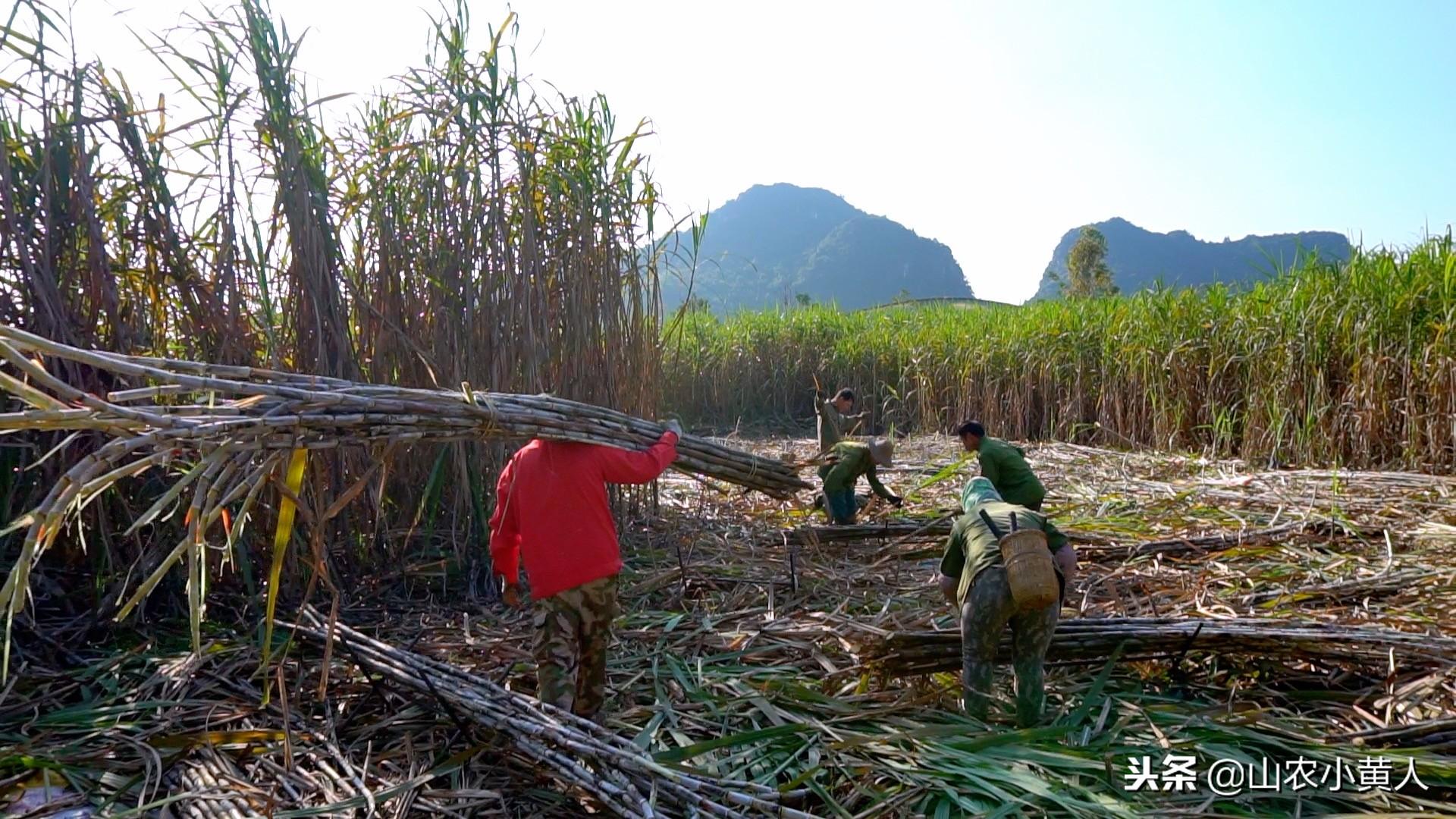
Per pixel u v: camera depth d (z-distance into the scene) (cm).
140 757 333
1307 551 618
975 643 379
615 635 475
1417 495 781
